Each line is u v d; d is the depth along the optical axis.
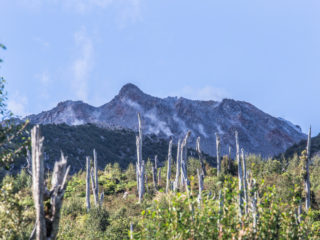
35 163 5.98
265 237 5.75
